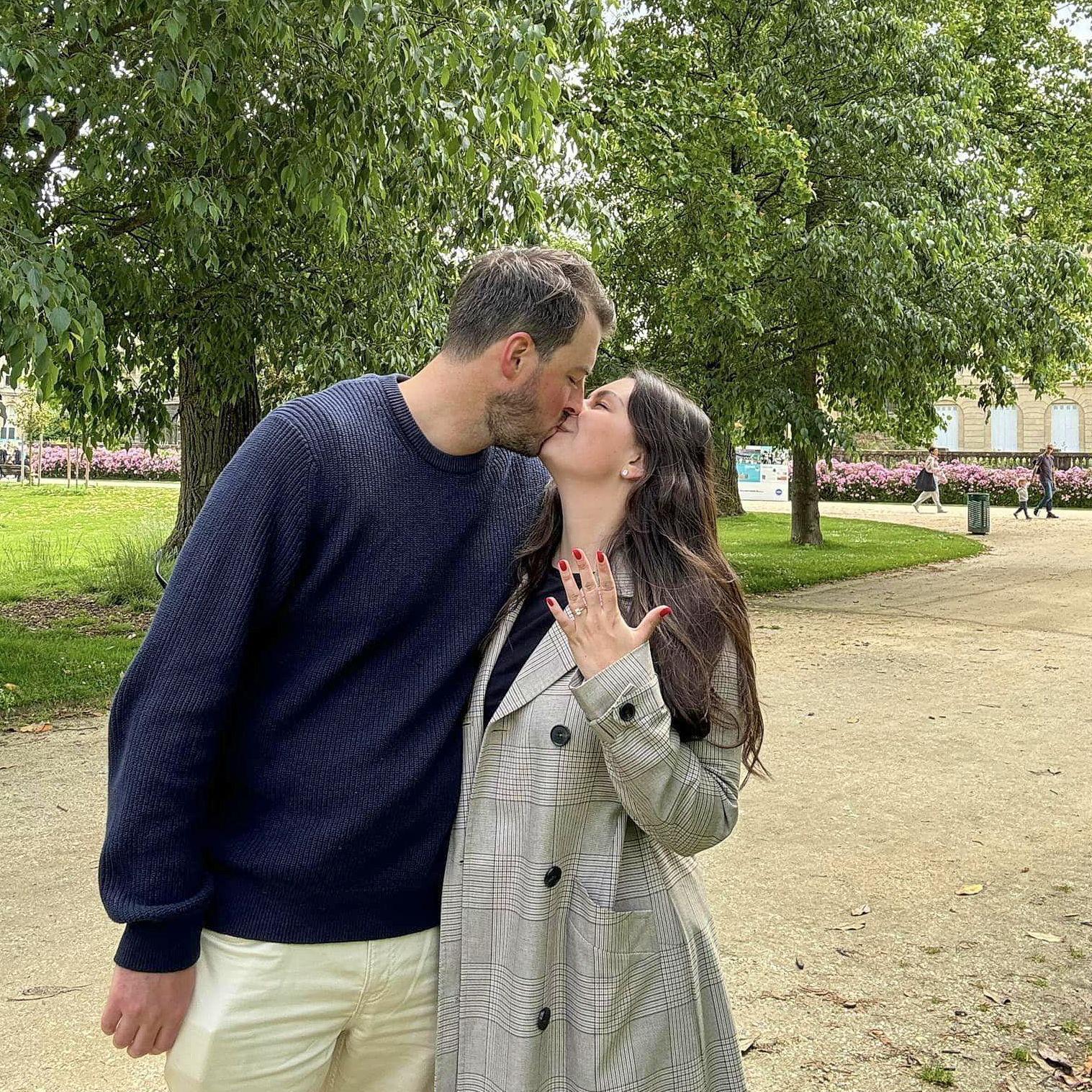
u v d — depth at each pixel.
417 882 1.58
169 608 1.48
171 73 5.59
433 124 6.36
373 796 1.53
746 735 1.64
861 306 12.26
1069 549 19.62
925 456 40.53
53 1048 2.95
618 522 1.67
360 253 8.45
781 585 14.05
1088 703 7.27
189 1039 1.50
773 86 12.88
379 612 1.55
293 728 1.54
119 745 1.50
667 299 12.24
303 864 1.50
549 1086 1.53
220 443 12.60
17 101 5.85
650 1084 1.55
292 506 1.50
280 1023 1.51
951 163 13.43
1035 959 3.50
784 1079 2.80
